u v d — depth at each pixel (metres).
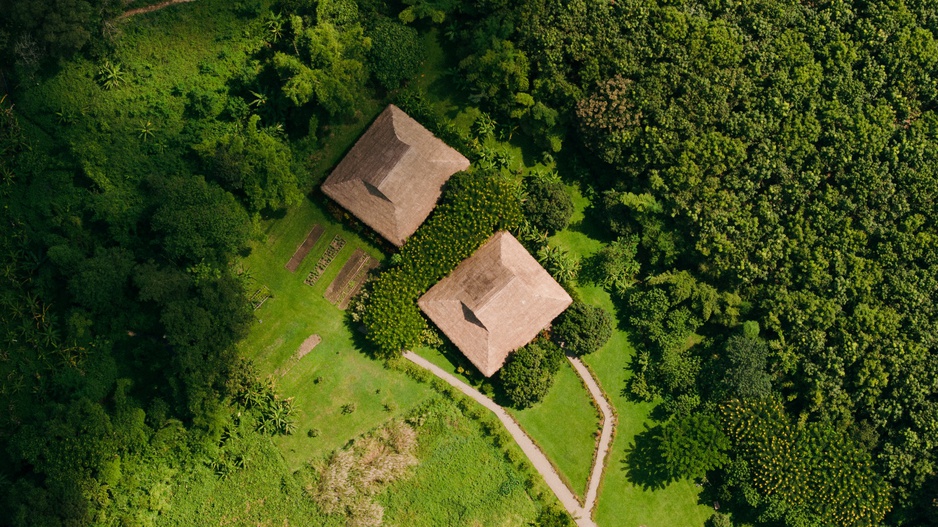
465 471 52.16
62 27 47.72
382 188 50.06
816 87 50.59
